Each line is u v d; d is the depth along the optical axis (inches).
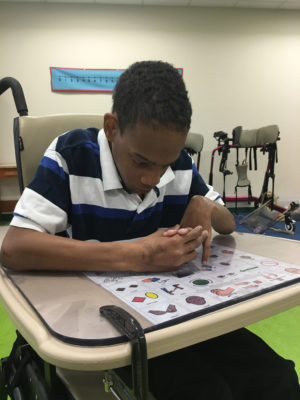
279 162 155.6
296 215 130.7
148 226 29.6
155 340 11.8
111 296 15.3
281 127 153.8
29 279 18.0
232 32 145.9
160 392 18.2
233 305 14.3
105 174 25.4
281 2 140.6
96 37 138.3
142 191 22.7
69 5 135.1
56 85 137.7
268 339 51.5
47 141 33.1
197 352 21.5
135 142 18.3
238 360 20.5
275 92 151.6
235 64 147.6
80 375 19.5
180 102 17.7
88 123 35.1
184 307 13.7
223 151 127.0
